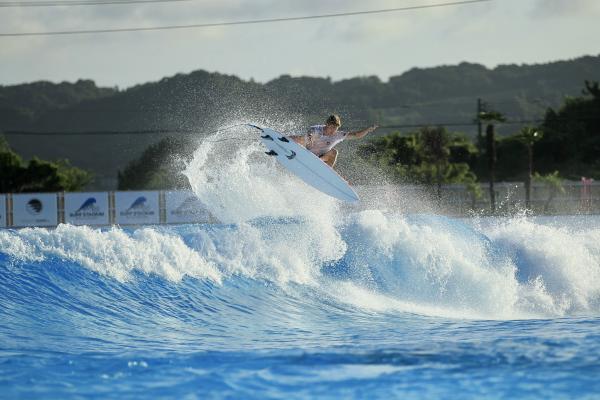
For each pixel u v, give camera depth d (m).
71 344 36.22
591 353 32.59
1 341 35.88
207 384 28.48
